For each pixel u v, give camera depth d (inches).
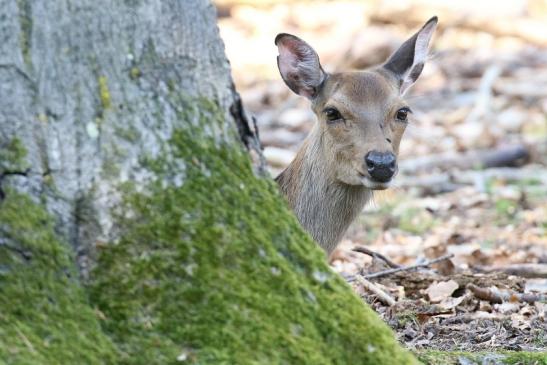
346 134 544.7
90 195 320.8
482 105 1267.2
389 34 1539.1
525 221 869.8
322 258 341.1
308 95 578.6
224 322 315.9
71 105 322.3
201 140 337.1
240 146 345.7
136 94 330.3
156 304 315.6
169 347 310.3
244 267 326.0
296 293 328.2
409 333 478.0
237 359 310.7
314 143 567.8
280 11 1811.0
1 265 305.9
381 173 530.9
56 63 321.4
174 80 337.1
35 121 318.0
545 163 1082.7
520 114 1240.2
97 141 323.6
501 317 506.9
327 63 1485.0
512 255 708.0
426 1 1641.2
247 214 334.6
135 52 331.3
